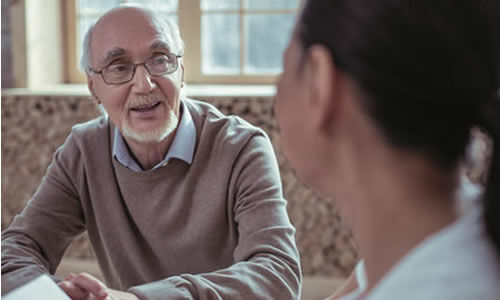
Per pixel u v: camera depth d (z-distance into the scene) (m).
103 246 1.82
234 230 1.63
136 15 1.61
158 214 1.66
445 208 0.51
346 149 0.52
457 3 0.46
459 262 0.46
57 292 1.20
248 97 3.52
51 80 4.09
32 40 3.93
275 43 3.94
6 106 3.80
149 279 1.72
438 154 0.49
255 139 1.64
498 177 0.48
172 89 1.61
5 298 1.17
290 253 1.45
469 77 0.46
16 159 3.85
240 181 1.59
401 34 0.46
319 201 3.63
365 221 0.53
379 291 0.49
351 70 0.49
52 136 3.78
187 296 1.27
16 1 3.87
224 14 3.94
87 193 1.76
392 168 0.50
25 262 1.56
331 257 3.68
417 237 0.51
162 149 1.65
